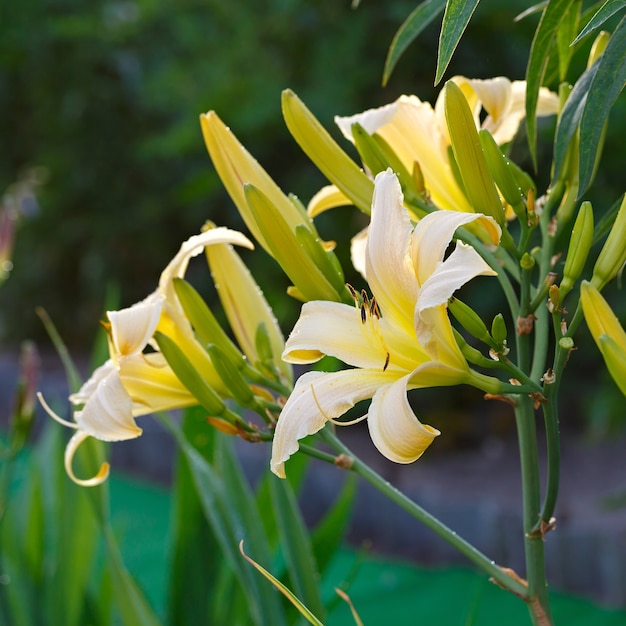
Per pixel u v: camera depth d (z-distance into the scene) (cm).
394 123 92
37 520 129
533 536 84
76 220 417
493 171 85
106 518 112
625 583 191
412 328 82
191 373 88
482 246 88
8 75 427
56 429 136
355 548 236
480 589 113
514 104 96
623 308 232
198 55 327
